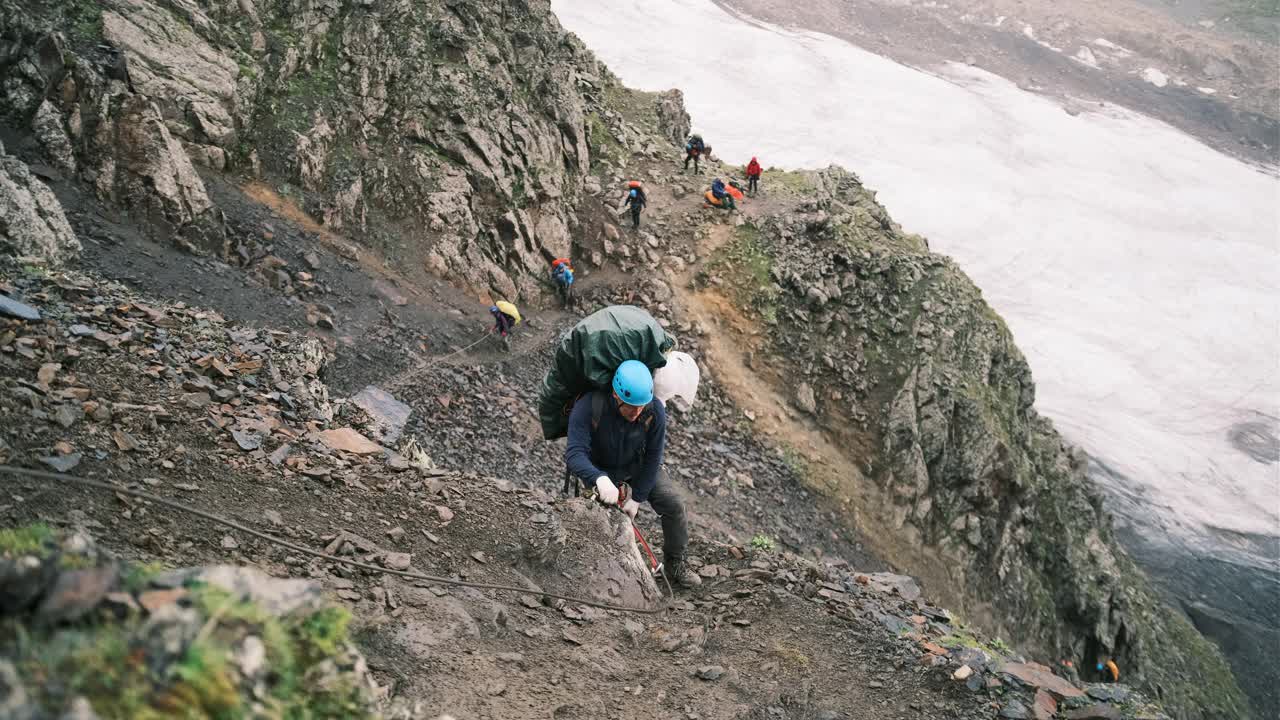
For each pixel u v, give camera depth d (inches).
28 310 245.1
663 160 1357.0
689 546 295.7
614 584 226.2
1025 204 3518.7
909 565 1023.6
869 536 999.0
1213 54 4886.8
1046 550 1235.9
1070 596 1229.1
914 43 4736.7
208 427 219.9
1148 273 3243.1
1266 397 2652.6
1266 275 3302.2
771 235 1213.1
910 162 3673.7
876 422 1102.4
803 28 4613.7
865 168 3565.5
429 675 138.1
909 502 1070.4
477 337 869.8
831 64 4242.1
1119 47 4955.7
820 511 970.1
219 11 927.7
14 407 177.8
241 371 288.4
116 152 653.9
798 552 870.4
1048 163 3860.7
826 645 205.2
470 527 222.5
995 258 3230.8
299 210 869.2
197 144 808.3
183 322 313.0
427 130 1018.7
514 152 1083.9
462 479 254.8
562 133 1211.9
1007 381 1288.1
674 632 204.7
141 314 299.9
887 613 237.6
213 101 829.8
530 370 858.1
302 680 75.9
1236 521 2070.6
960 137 3902.6
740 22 4507.9
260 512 183.2
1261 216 3693.4
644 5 4384.8
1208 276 3280.0
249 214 792.9
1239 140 4362.7
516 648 166.6
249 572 82.3
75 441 176.6
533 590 202.8
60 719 51.8
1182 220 3629.4
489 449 691.4
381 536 198.4
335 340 705.6
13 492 144.0
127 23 780.0
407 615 159.3
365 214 927.0
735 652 198.7
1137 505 2082.9
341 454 245.3
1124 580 1406.3
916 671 190.4
